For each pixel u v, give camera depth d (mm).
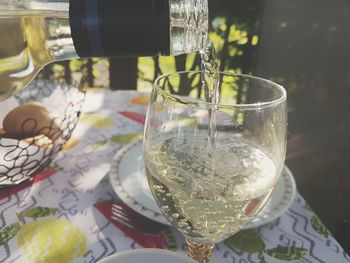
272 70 604
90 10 142
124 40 146
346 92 530
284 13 589
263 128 169
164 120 172
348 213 443
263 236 198
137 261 139
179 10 156
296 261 183
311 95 562
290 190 225
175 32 156
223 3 603
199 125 175
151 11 142
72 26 145
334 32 542
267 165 172
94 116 327
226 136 178
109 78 526
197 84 192
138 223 200
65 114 238
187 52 166
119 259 138
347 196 473
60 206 212
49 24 179
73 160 260
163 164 172
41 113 227
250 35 611
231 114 172
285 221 210
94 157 265
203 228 169
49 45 186
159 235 195
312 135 549
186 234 174
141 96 373
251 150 176
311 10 561
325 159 523
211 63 185
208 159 175
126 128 310
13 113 224
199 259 173
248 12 606
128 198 211
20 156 211
